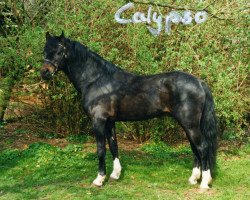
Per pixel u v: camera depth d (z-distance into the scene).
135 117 6.19
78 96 9.09
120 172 6.55
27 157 7.81
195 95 5.77
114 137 6.49
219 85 7.59
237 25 8.00
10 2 9.27
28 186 6.36
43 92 9.13
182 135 9.41
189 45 8.02
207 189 5.95
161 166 7.21
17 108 9.88
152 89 6.00
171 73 5.99
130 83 6.15
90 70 6.25
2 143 8.91
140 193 5.95
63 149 8.14
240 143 8.69
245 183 6.43
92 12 8.57
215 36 8.33
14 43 8.55
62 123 9.41
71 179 6.59
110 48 8.65
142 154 8.17
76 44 6.28
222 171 6.91
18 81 9.08
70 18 8.45
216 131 5.96
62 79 8.83
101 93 6.17
